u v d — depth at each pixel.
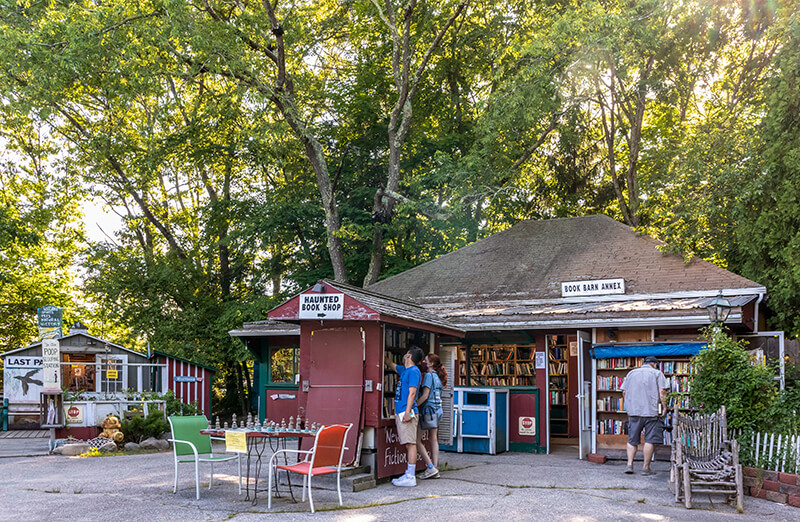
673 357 13.48
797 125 16.67
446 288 19.73
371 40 31.02
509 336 16.42
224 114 25.94
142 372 20.95
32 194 33.00
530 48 22.06
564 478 11.12
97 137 28.70
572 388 18.11
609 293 17.05
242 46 23.45
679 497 9.41
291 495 9.24
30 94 21.61
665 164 24.98
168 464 12.64
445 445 15.04
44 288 33.62
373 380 10.25
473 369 17.70
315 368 10.50
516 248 20.50
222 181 34.56
